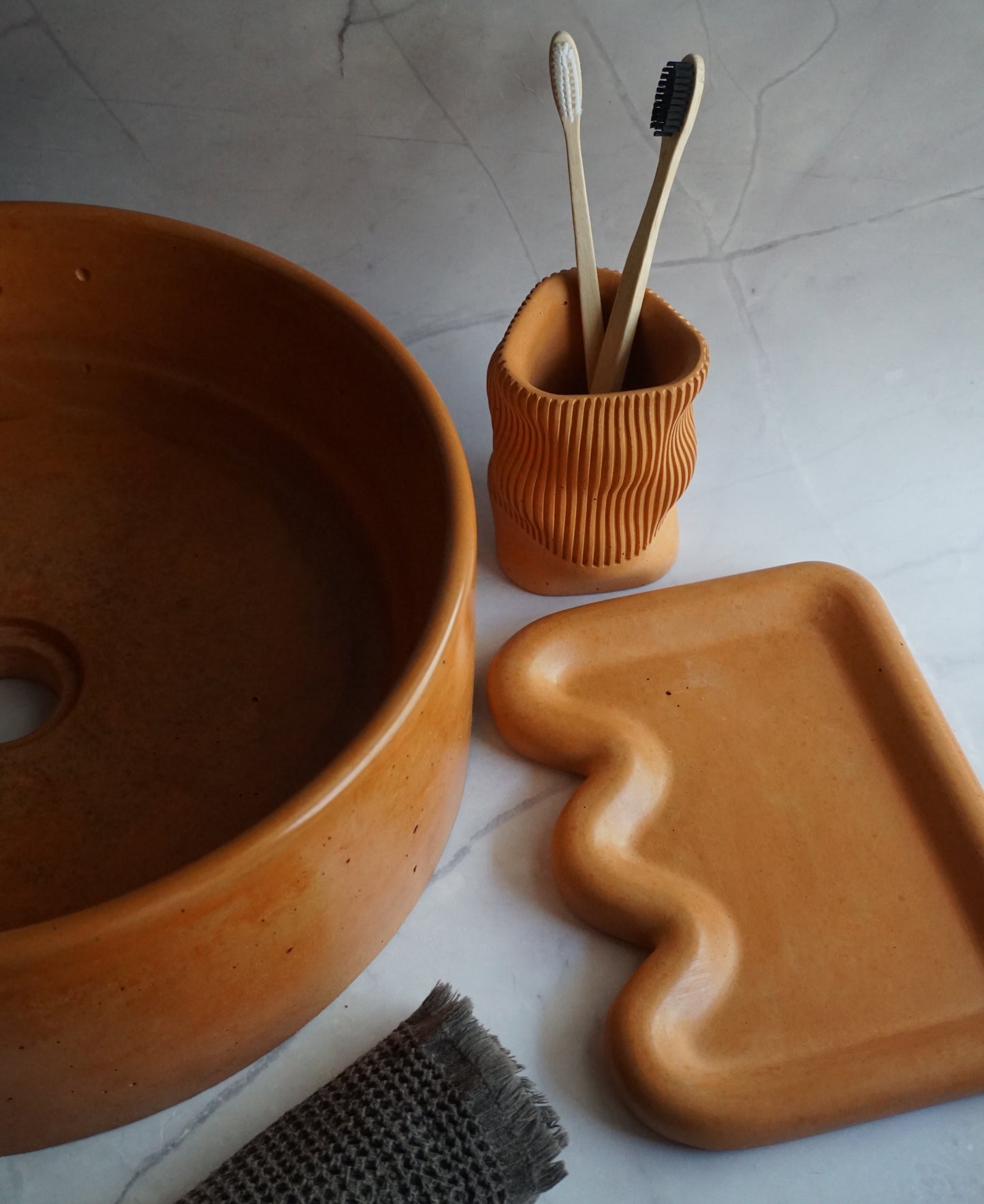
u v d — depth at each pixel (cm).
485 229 87
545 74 82
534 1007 70
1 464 80
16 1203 65
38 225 75
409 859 68
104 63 80
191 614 76
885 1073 66
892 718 76
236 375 80
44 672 76
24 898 67
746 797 74
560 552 79
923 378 88
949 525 84
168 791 71
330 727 73
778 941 70
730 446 87
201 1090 67
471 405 87
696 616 79
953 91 84
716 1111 66
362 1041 69
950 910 71
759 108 84
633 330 76
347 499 79
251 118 82
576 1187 66
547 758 76
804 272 88
